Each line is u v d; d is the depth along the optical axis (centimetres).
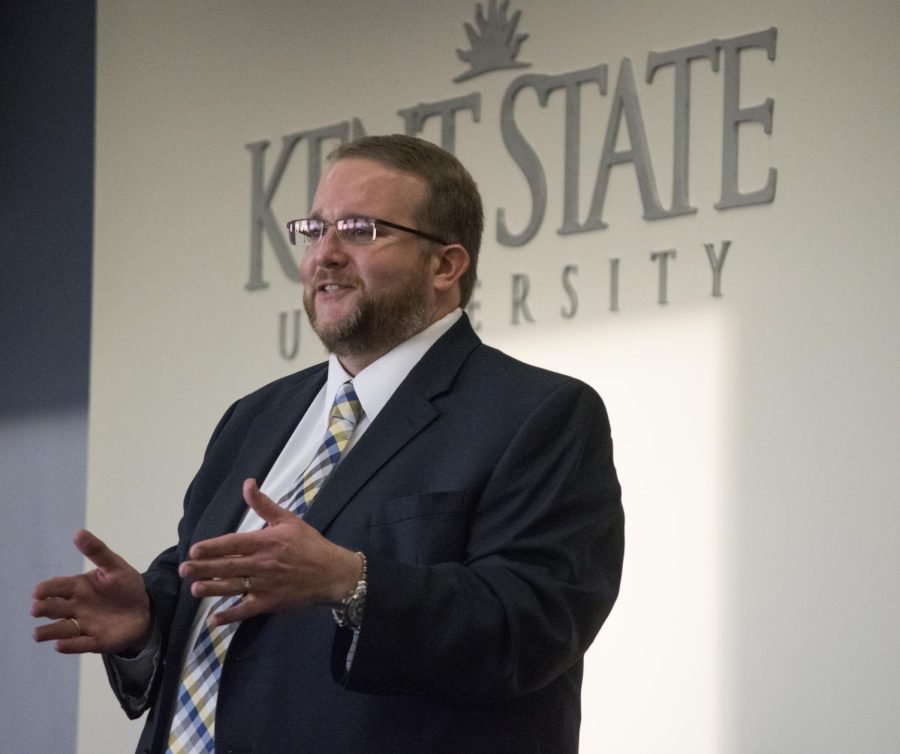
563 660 666
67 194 1784
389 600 621
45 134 1822
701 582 1202
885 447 1114
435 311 775
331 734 664
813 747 1129
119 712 1598
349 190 758
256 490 612
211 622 715
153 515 1609
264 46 1576
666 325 1244
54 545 1750
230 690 685
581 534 696
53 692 1731
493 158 1379
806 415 1157
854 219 1146
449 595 635
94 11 1769
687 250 1238
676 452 1227
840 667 1121
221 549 594
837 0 1173
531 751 686
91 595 687
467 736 666
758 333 1189
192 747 694
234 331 1562
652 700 1219
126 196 1680
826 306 1154
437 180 774
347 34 1509
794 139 1185
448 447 710
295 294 1510
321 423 773
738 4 1228
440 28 1433
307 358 1493
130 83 1694
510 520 685
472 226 797
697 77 1246
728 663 1180
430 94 1435
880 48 1147
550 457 700
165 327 1623
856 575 1120
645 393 1251
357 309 743
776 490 1167
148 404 1630
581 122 1319
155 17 1678
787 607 1153
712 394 1211
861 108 1152
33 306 1817
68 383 1761
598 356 1284
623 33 1298
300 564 606
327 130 1506
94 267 1703
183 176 1628
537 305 1331
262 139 1565
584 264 1303
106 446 1662
